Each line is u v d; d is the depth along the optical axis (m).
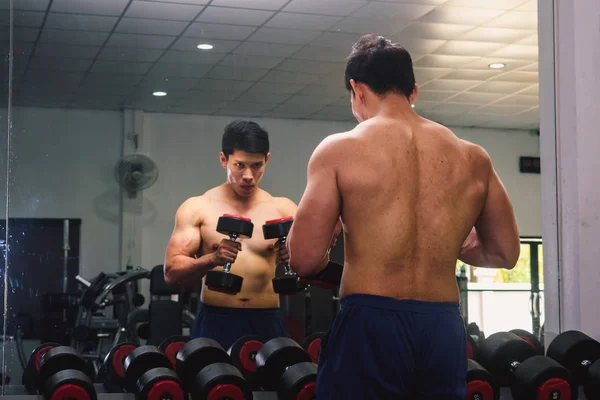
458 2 3.20
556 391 2.70
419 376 1.56
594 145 3.14
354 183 1.60
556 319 3.18
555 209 3.21
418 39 3.18
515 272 3.17
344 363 1.56
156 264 2.88
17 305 2.71
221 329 2.81
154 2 2.97
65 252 2.80
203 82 3.00
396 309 1.54
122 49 2.94
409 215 1.59
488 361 3.03
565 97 3.17
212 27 3.02
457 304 1.63
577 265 3.11
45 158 2.82
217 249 2.90
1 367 2.67
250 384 2.76
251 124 2.98
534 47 3.27
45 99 2.85
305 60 3.08
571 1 3.16
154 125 2.95
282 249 2.85
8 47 2.82
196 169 2.96
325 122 3.08
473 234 1.90
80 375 2.45
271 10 3.06
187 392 2.57
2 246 2.74
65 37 2.88
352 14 3.12
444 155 1.67
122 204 2.88
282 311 2.87
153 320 2.83
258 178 2.96
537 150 3.27
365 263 1.59
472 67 3.22
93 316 2.79
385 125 1.67
